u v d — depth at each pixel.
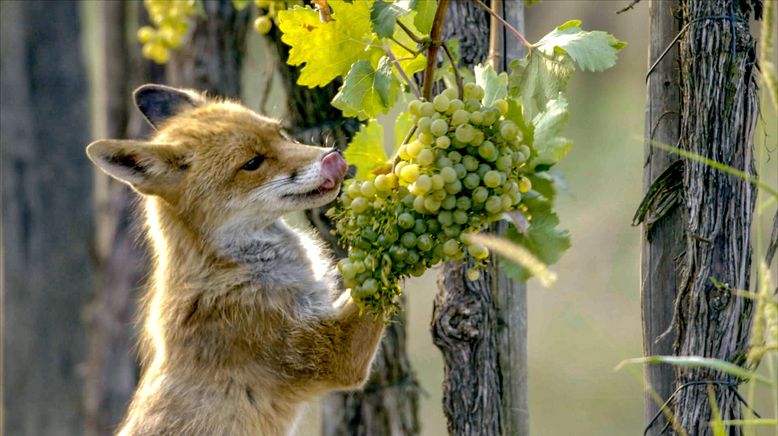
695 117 8.92
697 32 8.88
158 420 10.86
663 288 9.30
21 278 22.03
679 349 9.05
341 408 13.96
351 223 8.62
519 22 11.00
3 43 21.86
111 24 18.97
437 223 8.34
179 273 11.20
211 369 10.88
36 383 22.02
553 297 23.36
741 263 8.92
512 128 8.21
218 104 11.93
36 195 22.06
